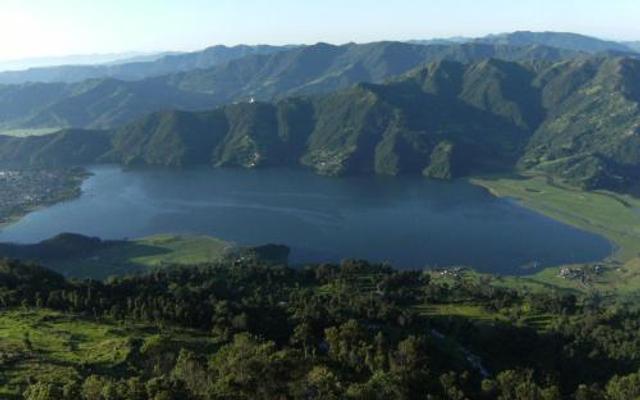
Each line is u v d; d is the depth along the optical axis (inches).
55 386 4968.0
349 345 6884.8
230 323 7741.1
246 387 4872.0
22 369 6023.6
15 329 7263.8
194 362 5452.8
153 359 6407.5
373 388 5354.3
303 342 7180.1
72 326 7519.7
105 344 6855.3
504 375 6589.6
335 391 5014.8
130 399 4569.4
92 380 4916.3
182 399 4606.3
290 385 4965.6
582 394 6441.9
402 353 6752.0
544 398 6028.5
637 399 6087.6
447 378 6195.9
